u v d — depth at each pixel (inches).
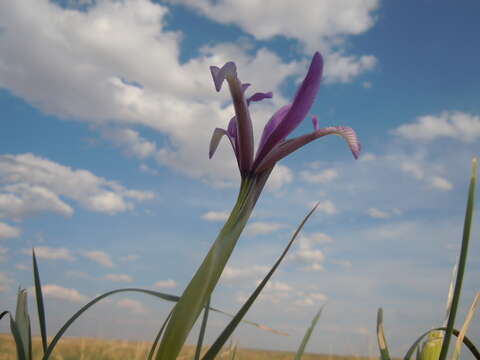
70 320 6.3
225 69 6.2
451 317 4.8
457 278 4.8
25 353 6.5
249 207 6.9
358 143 6.5
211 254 6.5
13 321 6.4
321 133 6.8
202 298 6.3
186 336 6.2
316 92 6.8
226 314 7.7
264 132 7.4
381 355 6.5
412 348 6.0
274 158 6.9
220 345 5.6
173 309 6.3
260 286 5.9
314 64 6.8
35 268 6.8
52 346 6.0
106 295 6.7
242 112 6.7
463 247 4.8
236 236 6.7
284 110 7.5
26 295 6.8
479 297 5.8
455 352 5.8
